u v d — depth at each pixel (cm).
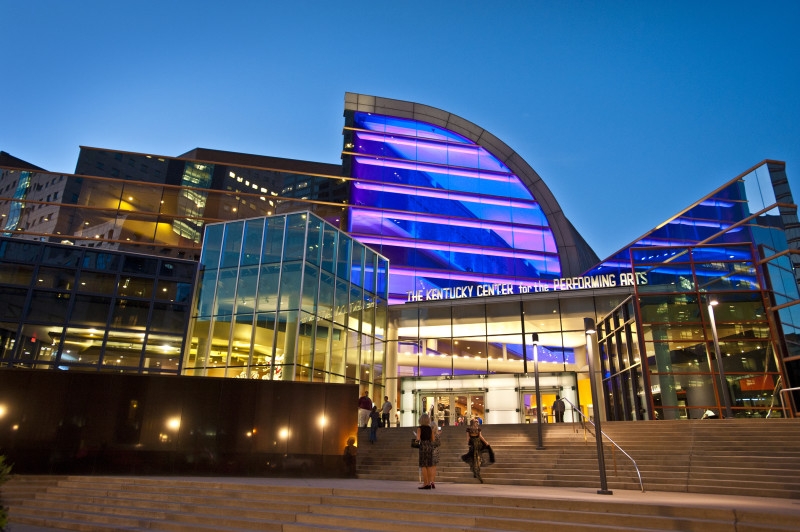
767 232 2938
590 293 3478
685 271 3039
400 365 3709
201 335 3055
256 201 4834
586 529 957
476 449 1748
